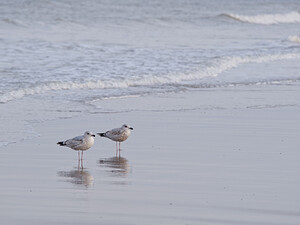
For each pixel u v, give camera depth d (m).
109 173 16.39
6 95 27.11
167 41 52.09
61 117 23.80
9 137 20.30
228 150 19.16
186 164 17.39
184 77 34.28
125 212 13.11
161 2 96.06
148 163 17.50
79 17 70.88
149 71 35.06
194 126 22.77
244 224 12.41
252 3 108.06
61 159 17.91
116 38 53.31
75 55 41.06
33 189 14.73
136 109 25.86
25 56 39.94
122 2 90.94
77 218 12.70
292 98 29.31
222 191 14.70
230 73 36.81
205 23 73.25
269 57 43.44
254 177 16.02
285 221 12.62
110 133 19.05
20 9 75.62
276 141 20.52
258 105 27.33
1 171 16.36
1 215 12.75
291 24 80.50
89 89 30.14
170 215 12.95
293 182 15.59
